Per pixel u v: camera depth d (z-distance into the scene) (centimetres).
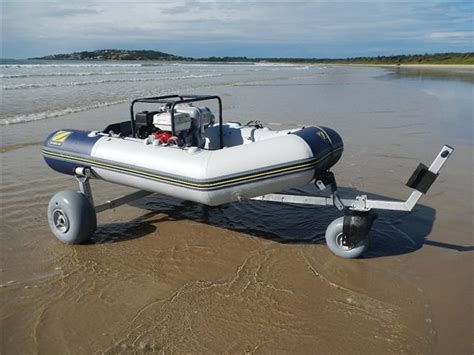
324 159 445
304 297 372
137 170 476
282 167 420
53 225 471
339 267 422
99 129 1016
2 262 427
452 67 6762
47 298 370
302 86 2717
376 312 351
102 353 303
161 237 493
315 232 505
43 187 639
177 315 347
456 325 334
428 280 399
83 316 345
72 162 523
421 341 315
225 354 302
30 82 2262
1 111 1223
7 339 317
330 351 306
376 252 453
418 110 1488
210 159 442
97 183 679
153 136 501
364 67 9144
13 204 573
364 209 423
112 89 2002
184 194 456
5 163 750
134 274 411
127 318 343
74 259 439
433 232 500
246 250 461
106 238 489
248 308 356
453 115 1363
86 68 4675
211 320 340
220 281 398
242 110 1435
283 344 313
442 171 736
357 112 1433
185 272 415
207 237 493
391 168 764
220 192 438
